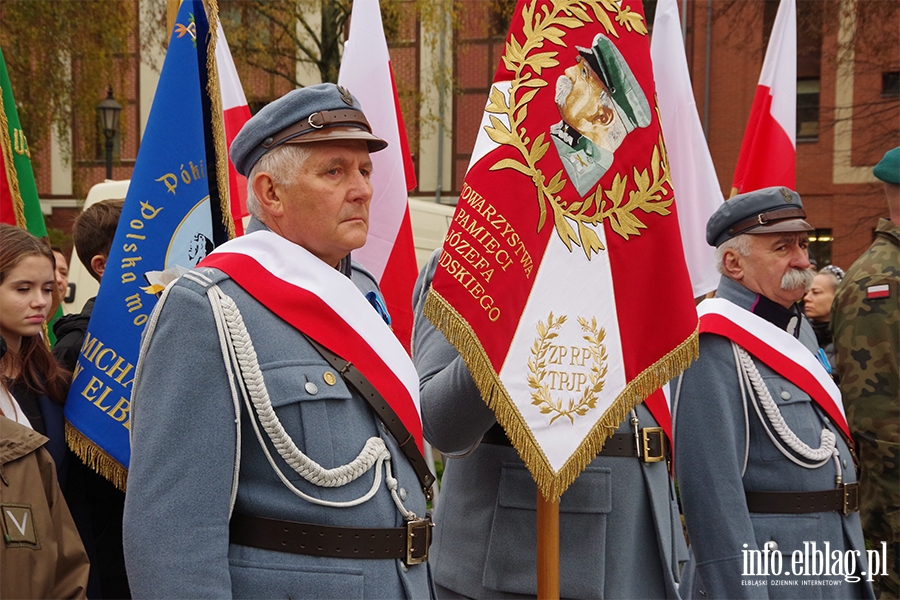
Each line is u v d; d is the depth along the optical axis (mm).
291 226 2029
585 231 2439
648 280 2521
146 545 1775
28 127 12031
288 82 13602
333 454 1900
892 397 3318
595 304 2432
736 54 14508
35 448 2383
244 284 1941
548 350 2354
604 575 2609
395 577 1940
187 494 1793
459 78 14430
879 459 3334
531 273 2357
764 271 3055
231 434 1846
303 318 1968
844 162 14578
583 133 2467
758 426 2893
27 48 11695
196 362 1846
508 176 2355
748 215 3086
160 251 3098
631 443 2725
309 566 1853
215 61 3193
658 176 2561
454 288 2246
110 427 2943
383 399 2010
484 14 14016
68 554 2371
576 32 2490
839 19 13734
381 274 3752
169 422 1814
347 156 2021
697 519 2779
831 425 3023
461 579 2721
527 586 2609
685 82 4359
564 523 2635
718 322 2936
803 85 14695
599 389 2414
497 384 2266
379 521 1937
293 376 1903
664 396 2871
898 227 3488
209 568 1773
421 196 14789
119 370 2986
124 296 3045
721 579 2725
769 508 2873
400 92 12719
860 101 14344
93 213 3469
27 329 2816
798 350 3021
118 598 3105
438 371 2578
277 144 2000
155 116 3172
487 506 2719
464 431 2436
